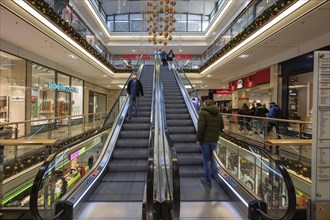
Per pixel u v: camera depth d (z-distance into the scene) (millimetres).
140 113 7074
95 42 12844
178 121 6219
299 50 7879
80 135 8523
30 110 8648
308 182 4039
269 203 3131
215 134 3760
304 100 8180
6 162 4367
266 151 3217
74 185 3402
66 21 7777
